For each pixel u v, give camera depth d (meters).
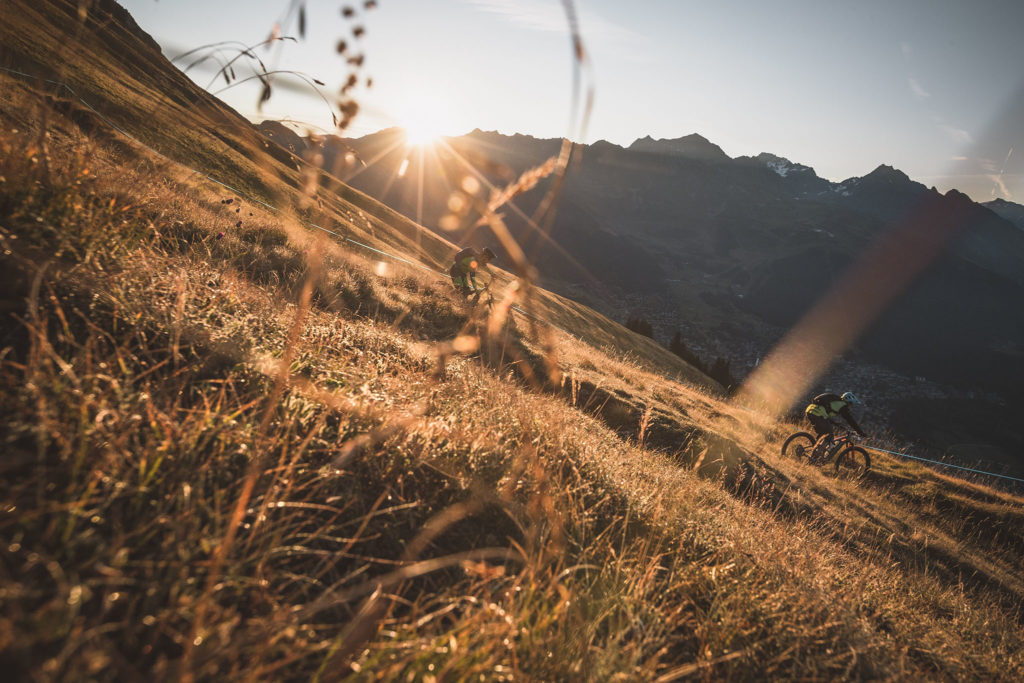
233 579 1.68
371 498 2.47
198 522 1.81
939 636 4.66
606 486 4.08
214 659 1.41
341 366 3.34
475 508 2.65
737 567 3.57
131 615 1.55
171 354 2.49
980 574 10.23
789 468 12.88
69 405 1.86
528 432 3.47
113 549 1.57
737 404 29.41
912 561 9.33
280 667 1.62
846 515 10.39
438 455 2.96
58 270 2.40
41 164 2.56
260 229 10.23
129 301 2.58
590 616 2.41
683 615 2.89
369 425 2.81
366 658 1.64
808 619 3.40
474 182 0.65
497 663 1.85
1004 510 13.96
